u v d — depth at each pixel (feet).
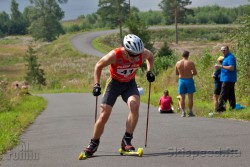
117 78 29.76
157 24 597.11
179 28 478.59
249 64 64.49
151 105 79.36
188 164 26.48
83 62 294.05
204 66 85.92
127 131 30.25
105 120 29.86
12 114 71.51
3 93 84.43
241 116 49.24
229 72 54.44
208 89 78.23
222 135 36.50
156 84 111.96
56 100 109.50
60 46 385.50
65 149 34.91
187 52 56.29
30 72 219.00
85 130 47.52
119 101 90.74
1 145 37.68
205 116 55.36
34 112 76.43
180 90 56.85
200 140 34.68
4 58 364.99
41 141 41.06
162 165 26.50
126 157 29.32
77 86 190.60
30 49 223.10
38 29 565.94
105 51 354.54
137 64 29.66
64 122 58.75
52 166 28.58
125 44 28.53
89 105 89.40
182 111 56.85
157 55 163.94
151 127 44.98
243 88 65.41
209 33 463.01
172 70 118.83
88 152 30.04
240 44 65.67
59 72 257.55
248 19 65.41
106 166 27.09
